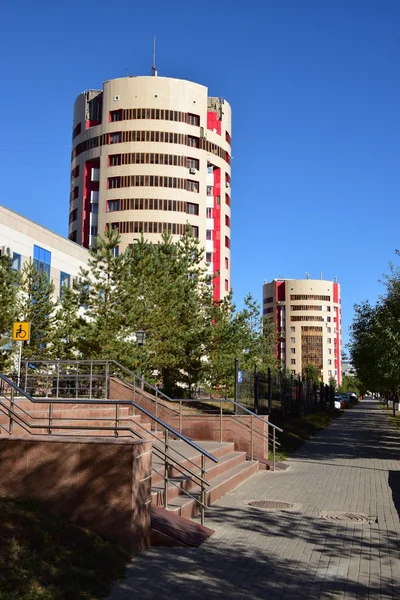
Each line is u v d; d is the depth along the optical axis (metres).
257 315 41.47
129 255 30.25
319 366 166.88
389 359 26.05
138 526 8.00
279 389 30.56
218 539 8.82
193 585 6.69
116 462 7.96
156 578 6.90
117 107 86.00
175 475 11.82
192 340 31.14
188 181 86.19
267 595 6.43
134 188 84.38
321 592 6.57
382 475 16.09
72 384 25.53
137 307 27.47
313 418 43.38
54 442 8.14
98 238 27.97
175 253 34.56
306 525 9.87
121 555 7.50
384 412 70.38
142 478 8.19
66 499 8.02
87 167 89.12
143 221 83.88
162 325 29.31
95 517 7.90
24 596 5.63
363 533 9.34
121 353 26.28
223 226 91.06
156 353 29.28
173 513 9.56
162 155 84.75
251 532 9.30
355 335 40.47
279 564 7.60
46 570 6.31
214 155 89.62
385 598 6.41
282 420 31.06
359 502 12.02
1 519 7.24
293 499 12.30
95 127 87.62
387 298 29.61
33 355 26.58
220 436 17.42
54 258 38.66
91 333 26.44
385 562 7.77
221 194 91.25
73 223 90.00
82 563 6.80
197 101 87.38
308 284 169.75
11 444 8.27
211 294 33.94
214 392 36.25
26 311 26.77
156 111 85.25
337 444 26.09
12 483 8.19
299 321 168.88
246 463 16.19
